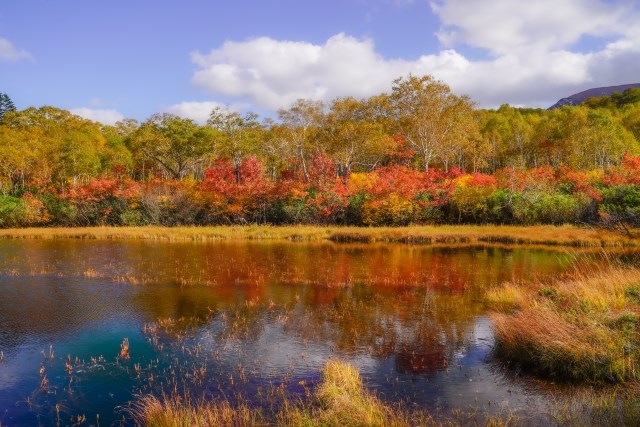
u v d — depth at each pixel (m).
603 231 25.61
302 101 49.72
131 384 8.16
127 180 42.81
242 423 6.62
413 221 36.91
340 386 7.68
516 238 27.67
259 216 39.72
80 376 8.52
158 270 18.80
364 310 12.81
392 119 56.44
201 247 26.41
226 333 10.88
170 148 54.34
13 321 11.85
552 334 8.50
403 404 7.25
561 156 63.06
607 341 8.11
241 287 15.72
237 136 50.84
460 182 40.16
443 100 52.44
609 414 6.54
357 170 65.75
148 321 11.86
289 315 12.35
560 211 33.34
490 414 6.85
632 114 73.81
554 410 6.87
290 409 7.05
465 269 19.05
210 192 39.91
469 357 9.28
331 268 19.38
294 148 53.16
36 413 7.18
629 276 11.47
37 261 21.02
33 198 42.06
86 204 41.28
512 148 69.44
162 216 40.06
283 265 20.12
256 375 8.45
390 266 19.88
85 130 63.06
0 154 48.09
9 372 8.74
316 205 37.91
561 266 19.42
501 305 13.17
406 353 9.53
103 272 18.34
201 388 7.95
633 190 31.67
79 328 11.30
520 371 8.50
